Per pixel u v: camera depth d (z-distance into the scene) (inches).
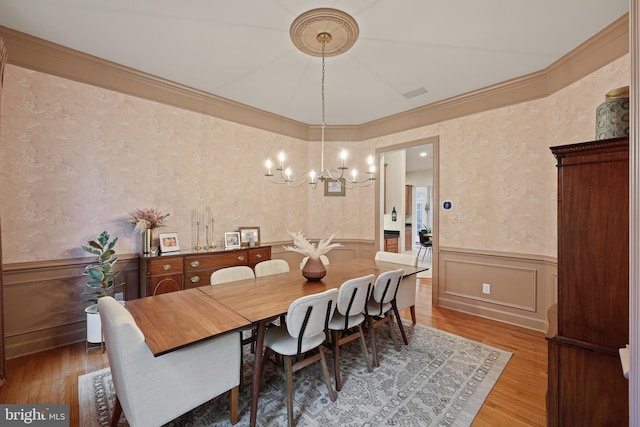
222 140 147.1
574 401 50.8
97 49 102.8
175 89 129.6
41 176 98.7
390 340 112.3
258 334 67.7
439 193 151.6
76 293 106.2
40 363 92.0
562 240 51.9
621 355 42.0
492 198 132.8
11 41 92.5
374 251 182.1
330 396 76.7
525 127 122.6
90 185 108.5
